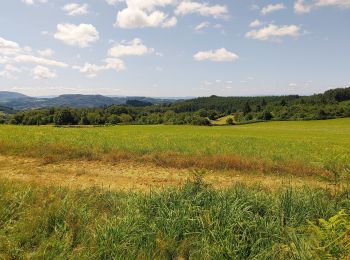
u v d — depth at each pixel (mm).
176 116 127250
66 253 4672
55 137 22719
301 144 28484
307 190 7340
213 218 5465
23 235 5137
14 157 14484
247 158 15102
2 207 5980
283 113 121312
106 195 7770
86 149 15789
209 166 13602
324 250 3590
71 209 5977
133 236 5090
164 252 4812
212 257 4547
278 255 4461
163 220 5566
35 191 7098
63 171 12180
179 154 15805
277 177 12352
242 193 6660
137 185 10695
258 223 5352
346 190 6711
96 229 5316
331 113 114375
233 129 81125
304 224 5496
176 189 6922
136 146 18250
